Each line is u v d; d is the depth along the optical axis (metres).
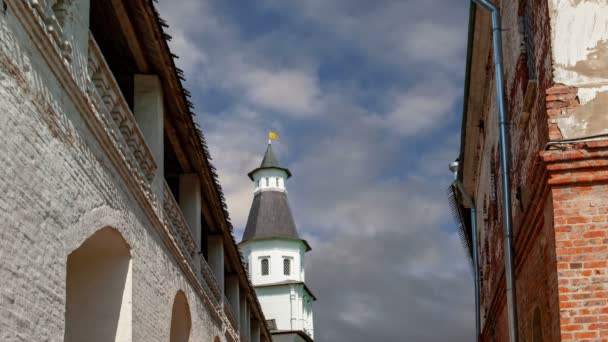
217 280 22.48
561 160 9.84
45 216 8.61
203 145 17.59
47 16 8.91
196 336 17.89
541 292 11.20
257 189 86.44
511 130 13.80
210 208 21.12
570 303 9.52
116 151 11.20
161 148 14.64
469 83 19.41
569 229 9.70
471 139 21.86
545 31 10.60
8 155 7.70
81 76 10.05
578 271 9.59
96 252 11.97
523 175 12.39
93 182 10.28
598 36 10.17
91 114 10.14
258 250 81.75
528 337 12.67
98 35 13.75
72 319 12.01
